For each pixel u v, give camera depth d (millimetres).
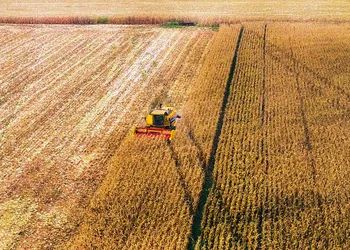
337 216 19984
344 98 31062
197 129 28000
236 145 25875
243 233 19312
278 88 33000
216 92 32875
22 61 41719
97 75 38000
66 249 19812
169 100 32750
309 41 41844
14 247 20234
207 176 23453
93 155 26703
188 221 20188
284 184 22312
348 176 22750
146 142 26969
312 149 25297
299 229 19391
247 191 21938
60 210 22297
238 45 42062
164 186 22656
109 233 20047
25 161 26453
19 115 31922
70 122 30656
